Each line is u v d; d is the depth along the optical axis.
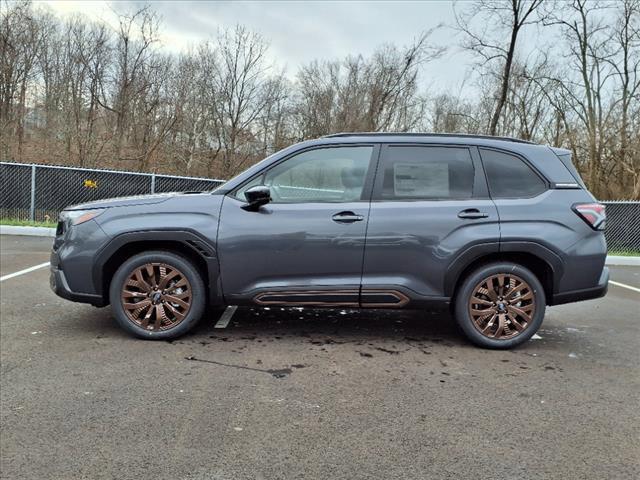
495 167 4.47
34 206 12.73
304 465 2.59
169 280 4.40
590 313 6.14
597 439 2.93
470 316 4.44
